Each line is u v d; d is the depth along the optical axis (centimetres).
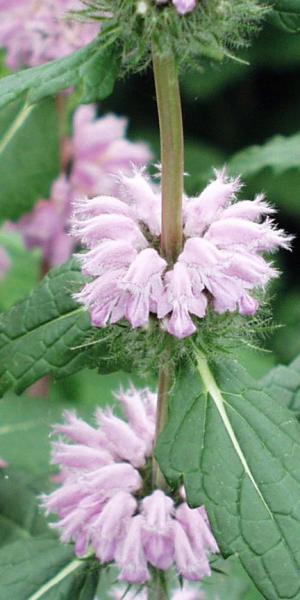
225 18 24
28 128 27
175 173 26
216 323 27
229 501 25
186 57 25
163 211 27
